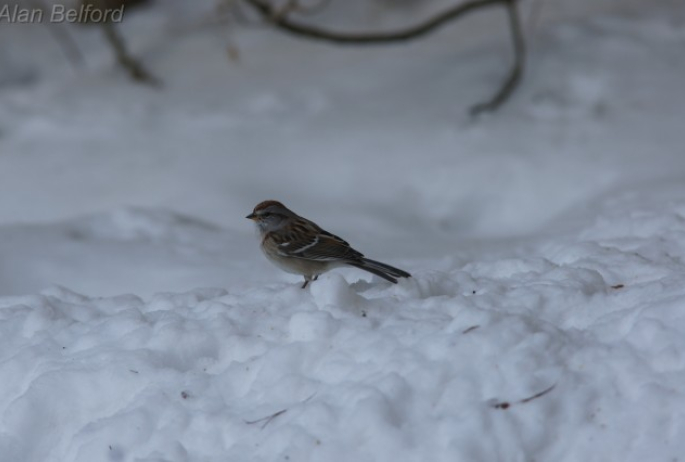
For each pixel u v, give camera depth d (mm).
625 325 6961
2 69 22250
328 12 23891
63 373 7363
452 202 16078
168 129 19016
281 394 6734
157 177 16719
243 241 13242
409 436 6207
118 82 21578
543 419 6230
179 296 8758
